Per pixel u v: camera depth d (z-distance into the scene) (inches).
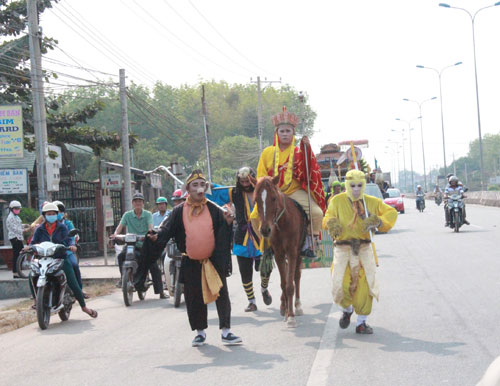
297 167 362.3
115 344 312.8
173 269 434.6
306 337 293.1
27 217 839.7
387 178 2123.5
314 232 362.3
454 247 654.5
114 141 1058.7
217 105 3348.9
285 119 370.3
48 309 391.5
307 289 443.5
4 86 940.0
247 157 2955.2
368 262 290.5
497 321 296.2
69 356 294.2
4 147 745.0
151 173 1270.9
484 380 105.0
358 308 288.7
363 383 214.1
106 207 781.3
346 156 986.1
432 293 385.4
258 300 423.8
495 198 1708.9
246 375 234.8
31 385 246.4
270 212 315.6
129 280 454.3
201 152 3206.2
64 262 400.8
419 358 240.8
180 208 293.7
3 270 773.3
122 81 941.8
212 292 283.9
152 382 235.6
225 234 290.0
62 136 1039.6
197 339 291.9
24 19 939.3
